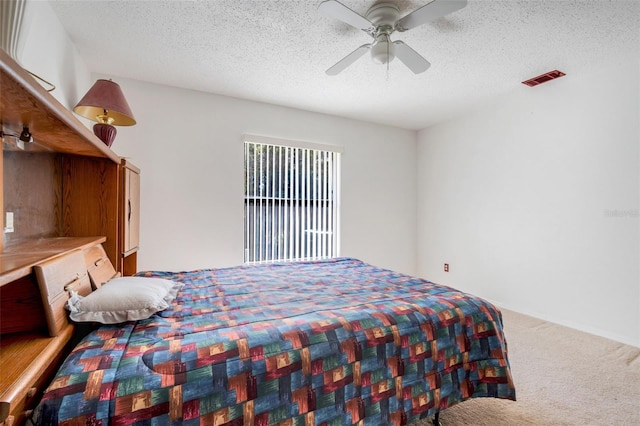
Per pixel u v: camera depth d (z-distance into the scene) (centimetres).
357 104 343
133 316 116
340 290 174
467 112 370
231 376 96
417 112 370
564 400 170
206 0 174
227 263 321
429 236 428
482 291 358
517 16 186
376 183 415
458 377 137
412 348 129
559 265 286
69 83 215
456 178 389
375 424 117
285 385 103
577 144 273
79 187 186
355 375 116
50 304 93
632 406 164
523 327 277
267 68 257
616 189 249
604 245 256
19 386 66
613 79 251
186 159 302
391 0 173
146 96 286
